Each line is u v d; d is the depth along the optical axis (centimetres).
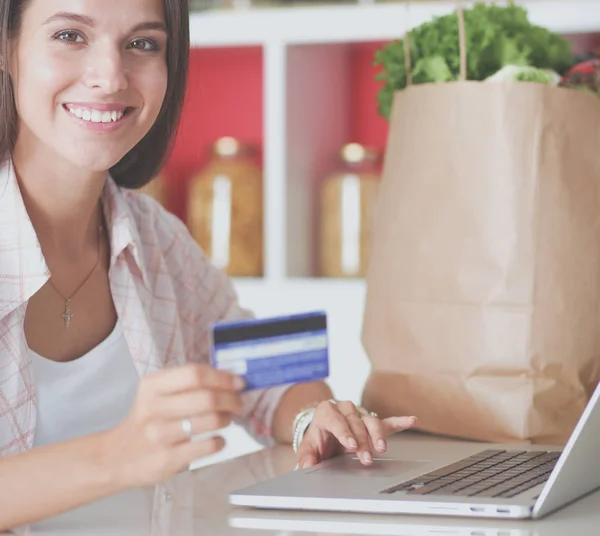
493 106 150
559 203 151
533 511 105
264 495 112
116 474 100
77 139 140
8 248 142
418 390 158
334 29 257
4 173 146
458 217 153
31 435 144
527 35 168
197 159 288
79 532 106
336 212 266
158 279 173
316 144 278
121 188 173
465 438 156
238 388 97
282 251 265
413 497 109
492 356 151
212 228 273
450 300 154
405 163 159
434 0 250
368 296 166
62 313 154
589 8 238
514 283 150
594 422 107
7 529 105
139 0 138
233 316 190
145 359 159
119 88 138
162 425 97
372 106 290
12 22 138
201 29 265
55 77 137
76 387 154
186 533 104
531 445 148
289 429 165
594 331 155
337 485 117
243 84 302
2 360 142
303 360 105
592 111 154
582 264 153
